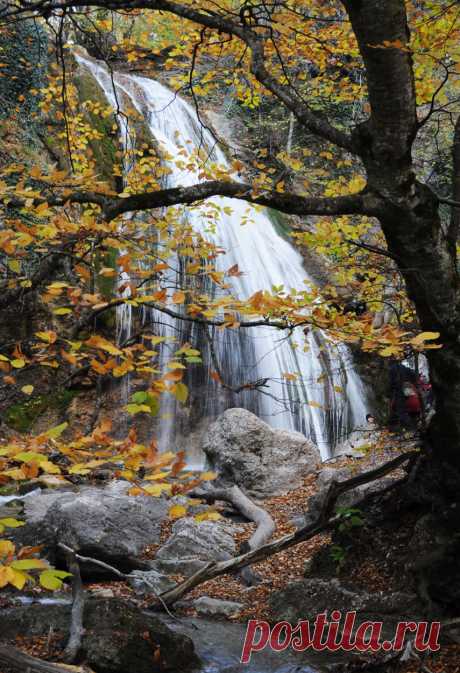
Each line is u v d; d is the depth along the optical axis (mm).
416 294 4238
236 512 8008
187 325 13047
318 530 5352
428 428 4723
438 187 9883
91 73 15133
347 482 5242
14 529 6566
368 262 5957
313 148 17375
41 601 5285
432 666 3934
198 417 13047
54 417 11727
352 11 3721
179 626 5074
